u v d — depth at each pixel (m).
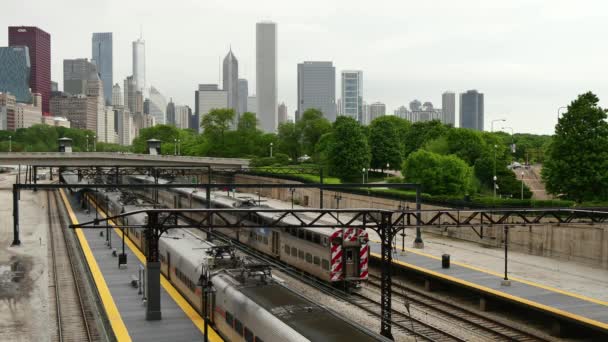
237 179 134.38
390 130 129.38
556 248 56.03
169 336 30.70
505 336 32.78
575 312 33.53
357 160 109.88
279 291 28.17
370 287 45.81
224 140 168.00
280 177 118.69
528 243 59.38
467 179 83.50
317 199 102.69
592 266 51.91
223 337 30.31
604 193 67.25
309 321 23.47
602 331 30.58
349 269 42.34
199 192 80.81
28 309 40.75
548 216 57.03
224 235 68.38
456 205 70.31
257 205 63.19
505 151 121.94
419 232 59.75
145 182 104.88
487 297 39.28
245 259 36.53
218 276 31.83
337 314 24.75
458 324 35.53
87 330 35.06
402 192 80.94
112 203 80.31
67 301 42.81
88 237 67.31
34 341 33.69
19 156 120.62
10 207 116.56
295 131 160.38
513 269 50.03
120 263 48.78
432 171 82.00
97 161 124.50
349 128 111.25
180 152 194.88
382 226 32.41
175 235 46.69
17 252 63.91
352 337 21.48
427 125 144.75
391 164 128.25
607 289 42.47
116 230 73.56
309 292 43.47
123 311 35.41
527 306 35.56
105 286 42.16
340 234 42.00
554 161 69.12
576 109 68.44
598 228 51.62
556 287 43.00
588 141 67.25
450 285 45.66
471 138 109.06
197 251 39.41
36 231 82.56
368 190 89.25
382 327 32.00
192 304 36.38
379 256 52.56
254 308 26.25
